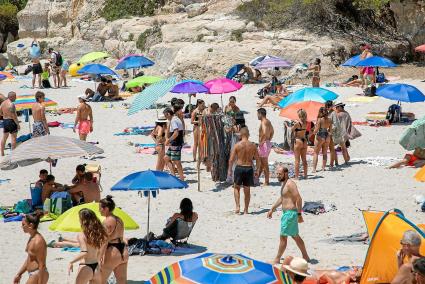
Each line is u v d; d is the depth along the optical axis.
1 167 27.48
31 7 84.75
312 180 29.78
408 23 65.94
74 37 82.44
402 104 46.50
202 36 65.12
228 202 27.20
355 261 20.14
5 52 88.75
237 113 34.69
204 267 13.39
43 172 26.44
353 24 63.91
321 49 59.16
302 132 29.80
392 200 26.56
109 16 79.38
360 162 32.62
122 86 58.91
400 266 15.43
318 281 17.95
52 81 65.94
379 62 48.97
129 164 33.84
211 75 60.03
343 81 55.50
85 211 16.41
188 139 38.91
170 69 61.81
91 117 36.88
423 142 29.78
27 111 40.97
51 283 18.98
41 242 16.22
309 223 24.17
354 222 24.08
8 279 19.55
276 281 13.24
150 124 43.69
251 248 21.75
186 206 22.14
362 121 41.78
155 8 77.38
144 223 24.84
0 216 25.92
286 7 64.81
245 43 62.31
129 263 20.61
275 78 50.41
